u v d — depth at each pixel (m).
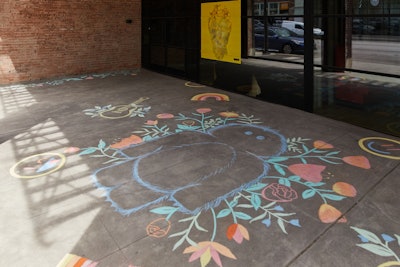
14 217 3.03
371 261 2.40
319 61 6.41
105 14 10.30
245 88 7.38
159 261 2.44
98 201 3.27
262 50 6.70
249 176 3.71
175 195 3.35
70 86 8.78
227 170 3.87
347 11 5.67
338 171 3.79
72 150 4.57
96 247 2.60
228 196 3.31
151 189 3.48
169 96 7.48
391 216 2.93
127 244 2.63
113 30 10.56
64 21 9.66
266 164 4.00
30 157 4.36
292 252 2.51
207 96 7.41
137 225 2.88
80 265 2.41
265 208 3.09
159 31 10.18
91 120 5.88
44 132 5.32
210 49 7.92
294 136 4.90
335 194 3.31
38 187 3.58
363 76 5.99
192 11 8.40
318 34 6.33
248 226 2.83
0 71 8.98
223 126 5.42
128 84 8.91
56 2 9.41
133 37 11.01
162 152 4.43
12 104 7.10
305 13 5.61
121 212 3.07
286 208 3.09
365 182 3.53
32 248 2.61
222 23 7.34
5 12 8.77
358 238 2.65
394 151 4.29
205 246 2.59
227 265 2.39
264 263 2.40
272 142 4.69
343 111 5.86
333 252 2.50
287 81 6.55
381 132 4.94
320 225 2.83
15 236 2.76
